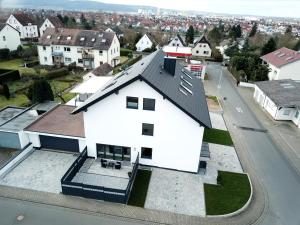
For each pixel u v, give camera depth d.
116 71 59.25
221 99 45.56
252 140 31.61
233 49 85.88
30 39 97.12
